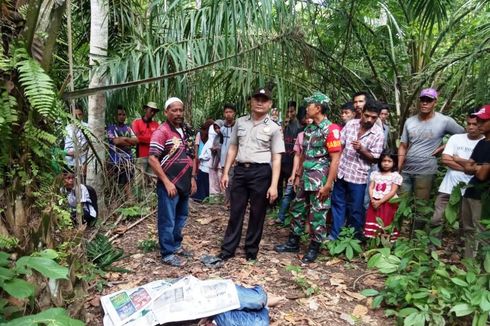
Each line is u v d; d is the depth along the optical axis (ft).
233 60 11.94
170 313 7.55
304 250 12.27
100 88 5.48
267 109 10.73
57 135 5.74
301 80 15.31
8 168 4.97
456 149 11.46
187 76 12.53
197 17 11.59
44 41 5.34
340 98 17.03
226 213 16.72
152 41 13.16
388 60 16.88
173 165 10.67
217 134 19.34
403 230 12.66
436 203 11.98
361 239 12.45
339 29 16.31
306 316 8.35
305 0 13.69
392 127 16.57
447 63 13.26
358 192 12.17
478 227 9.04
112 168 14.34
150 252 11.69
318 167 11.00
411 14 16.29
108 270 10.13
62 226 5.69
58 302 5.42
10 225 4.92
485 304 6.88
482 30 12.23
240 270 10.53
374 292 8.75
